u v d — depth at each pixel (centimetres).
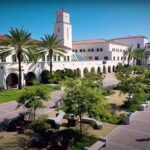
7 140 1470
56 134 1509
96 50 8081
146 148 1361
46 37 4484
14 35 3569
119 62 8200
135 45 10694
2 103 2650
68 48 6134
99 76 3638
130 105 2438
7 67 3969
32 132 1603
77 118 1789
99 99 1420
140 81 2641
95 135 1560
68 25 6662
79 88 1462
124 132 1630
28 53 3747
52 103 2672
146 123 1845
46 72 4634
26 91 1773
